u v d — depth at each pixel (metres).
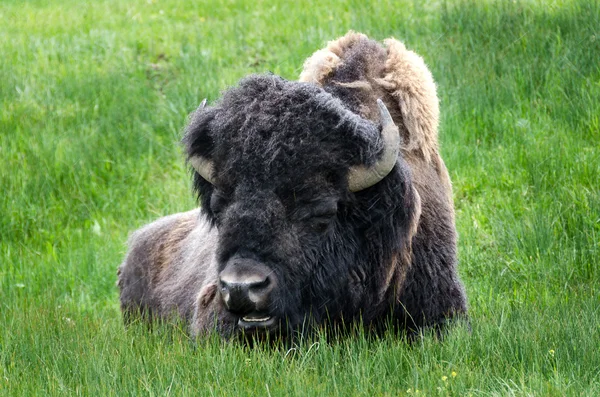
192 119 20.12
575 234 29.69
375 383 18.31
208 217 21.20
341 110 19.17
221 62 51.38
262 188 18.50
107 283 34.41
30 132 45.16
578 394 16.73
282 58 50.59
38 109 47.47
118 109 46.19
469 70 41.88
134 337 22.12
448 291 21.94
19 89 49.00
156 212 38.16
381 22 51.44
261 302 18.16
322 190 18.97
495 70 42.09
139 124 44.81
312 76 22.25
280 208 18.53
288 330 19.31
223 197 19.14
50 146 43.03
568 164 33.91
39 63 53.56
